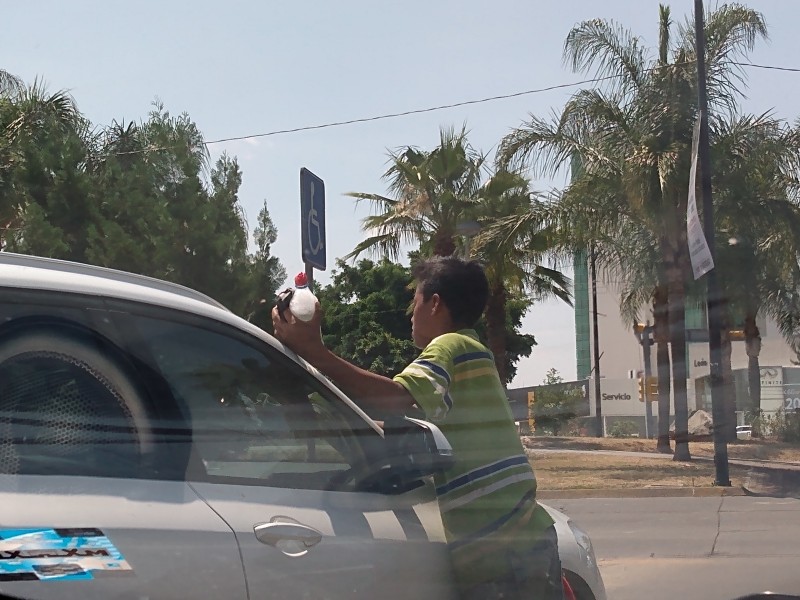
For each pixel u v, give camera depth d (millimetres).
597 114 14594
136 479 1977
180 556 1896
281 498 2184
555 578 2699
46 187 8070
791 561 4125
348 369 2449
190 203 7660
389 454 2441
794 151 12500
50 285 2018
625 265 10734
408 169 18719
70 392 1985
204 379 2211
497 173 17547
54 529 1776
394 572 2279
